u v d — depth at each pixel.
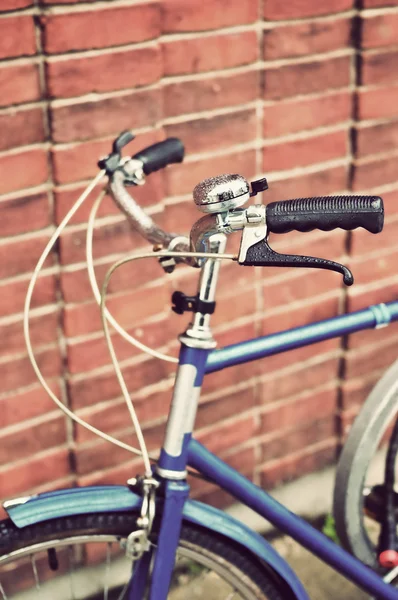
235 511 2.54
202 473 1.68
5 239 1.98
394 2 2.25
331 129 2.32
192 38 2.06
